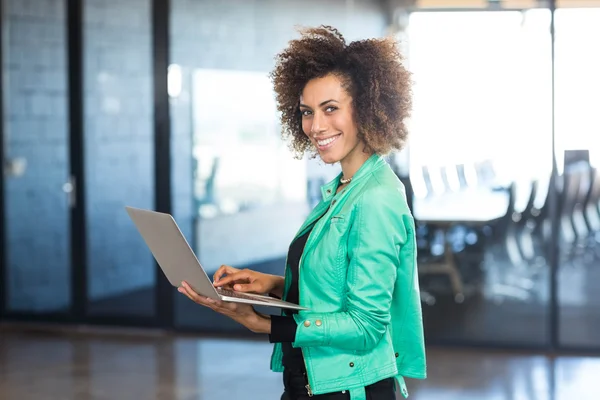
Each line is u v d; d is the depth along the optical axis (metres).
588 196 6.36
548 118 6.37
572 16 6.30
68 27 7.14
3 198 7.40
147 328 7.19
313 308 2.21
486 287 6.55
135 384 5.63
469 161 6.48
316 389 2.19
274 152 6.83
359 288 2.15
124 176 7.14
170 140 7.02
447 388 5.55
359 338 2.15
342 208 2.21
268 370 5.96
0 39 7.29
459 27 6.43
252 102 6.84
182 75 6.96
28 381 5.72
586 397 5.35
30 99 7.27
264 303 2.10
